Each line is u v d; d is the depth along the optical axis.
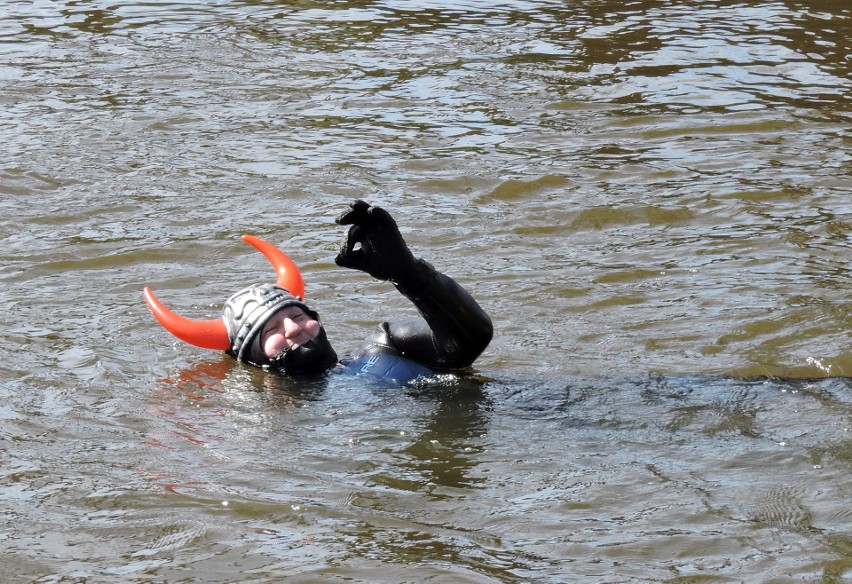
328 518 8.77
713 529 8.50
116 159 18.72
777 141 19.55
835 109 21.16
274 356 11.75
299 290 12.34
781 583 7.77
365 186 17.72
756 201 16.97
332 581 7.90
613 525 8.61
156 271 14.77
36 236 15.75
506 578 7.89
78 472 9.54
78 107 21.33
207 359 12.17
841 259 14.85
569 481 9.33
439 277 11.34
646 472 9.41
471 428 10.41
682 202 16.98
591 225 16.33
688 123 20.50
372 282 14.49
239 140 19.69
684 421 10.40
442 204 17.09
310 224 16.33
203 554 8.27
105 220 16.38
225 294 14.14
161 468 9.63
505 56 24.61
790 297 13.62
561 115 21.08
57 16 27.94
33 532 8.59
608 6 28.78
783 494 8.98
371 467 9.65
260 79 23.16
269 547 8.36
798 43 25.36
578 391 11.20
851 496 8.91
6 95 21.92
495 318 13.26
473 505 8.95
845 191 17.30
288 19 27.56
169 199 17.16
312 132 20.17
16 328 12.84
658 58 24.38
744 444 9.87
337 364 11.99
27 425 10.43
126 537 8.52
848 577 7.85
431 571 7.99
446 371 11.82
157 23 27.22
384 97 22.05
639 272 14.59
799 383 11.13
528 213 16.72
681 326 12.93
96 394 11.17
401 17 27.80
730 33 26.23
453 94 22.22
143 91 22.34
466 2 29.23
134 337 12.75
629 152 19.20
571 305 13.62
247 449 10.02
